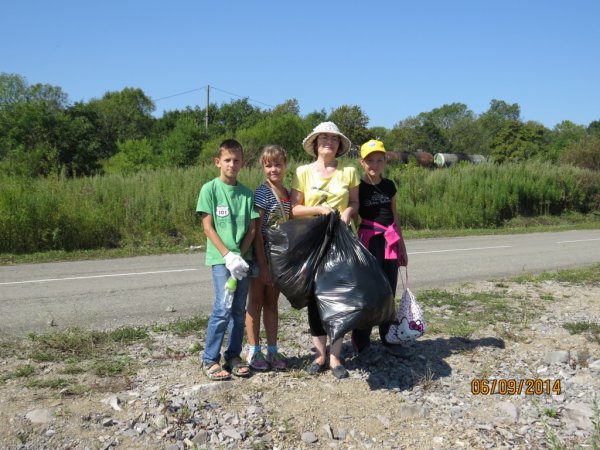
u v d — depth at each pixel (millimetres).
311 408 4020
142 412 3801
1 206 13188
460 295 7891
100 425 3643
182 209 15789
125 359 4922
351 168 4859
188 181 17156
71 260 12109
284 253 4410
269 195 4652
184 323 6176
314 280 4441
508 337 5836
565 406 4180
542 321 6516
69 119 39406
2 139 35656
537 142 69812
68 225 13719
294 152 35125
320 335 4773
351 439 3646
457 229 21109
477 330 6109
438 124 112500
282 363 4770
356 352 5172
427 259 12406
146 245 14281
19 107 37562
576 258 12719
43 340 5352
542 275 9680
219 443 3498
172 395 4105
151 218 15242
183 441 3516
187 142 38406
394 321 4738
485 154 95375
